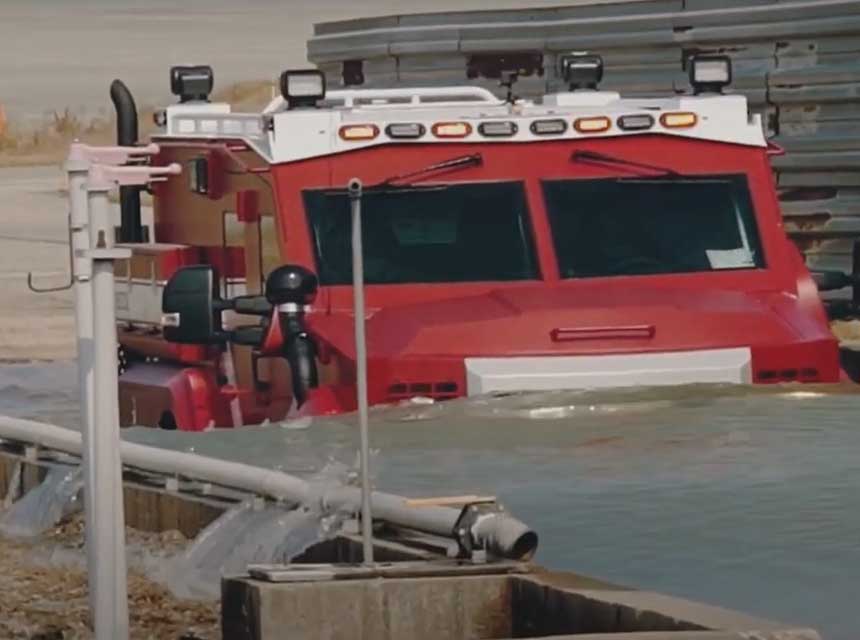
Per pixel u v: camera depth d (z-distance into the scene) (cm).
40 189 8712
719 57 2930
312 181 2705
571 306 2577
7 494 2569
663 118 2777
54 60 12100
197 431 2555
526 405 2459
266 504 2058
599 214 2731
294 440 2389
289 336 2577
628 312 2562
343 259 2669
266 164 2727
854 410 2391
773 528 1836
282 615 1557
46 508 2395
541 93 4231
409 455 2238
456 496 1931
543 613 1577
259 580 1586
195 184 2941
